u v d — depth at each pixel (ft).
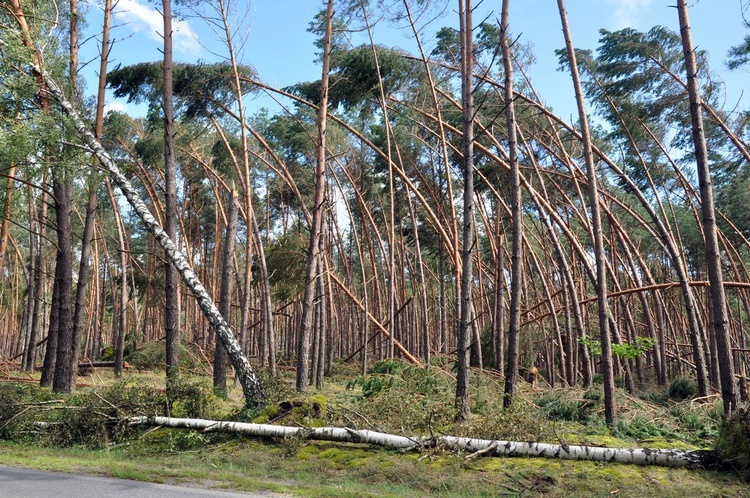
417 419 35.01
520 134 62.44
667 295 108.06
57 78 48.24
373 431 31.94
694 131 36.70
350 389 61.77
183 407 39.65
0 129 42.91
